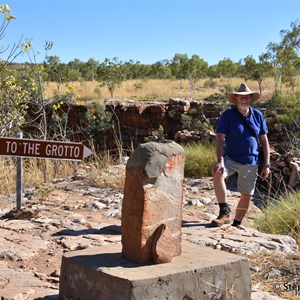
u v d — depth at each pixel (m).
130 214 3.52
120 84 38.47
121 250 3.81
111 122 24.50
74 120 23.62
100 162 11.19
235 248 5.20
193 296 3.35
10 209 7.15
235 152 6.36
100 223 6.48
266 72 35.09
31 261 4.83
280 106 22.81
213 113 25.14
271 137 19.02
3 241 5.38
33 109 16.56
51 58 37.12
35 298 3.79
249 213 8.00
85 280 3.42
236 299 3.56
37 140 6.27
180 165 3.61
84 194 8.48
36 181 9.99
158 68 64.88
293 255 5.02
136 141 24.88
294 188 9.45
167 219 3.56
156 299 3.19
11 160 10.11
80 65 65.38
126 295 3.12
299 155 11.94
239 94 6.21
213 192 9.22
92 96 36.06
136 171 3.47
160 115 25.12
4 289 3.96
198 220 6.79
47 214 6.88
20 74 13.24
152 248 3.47
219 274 3.48
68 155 6.31
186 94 37.66
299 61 34.38
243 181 6.34
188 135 13.72
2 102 11.07
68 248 5.22
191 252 3.77
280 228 6.61
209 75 61.81
